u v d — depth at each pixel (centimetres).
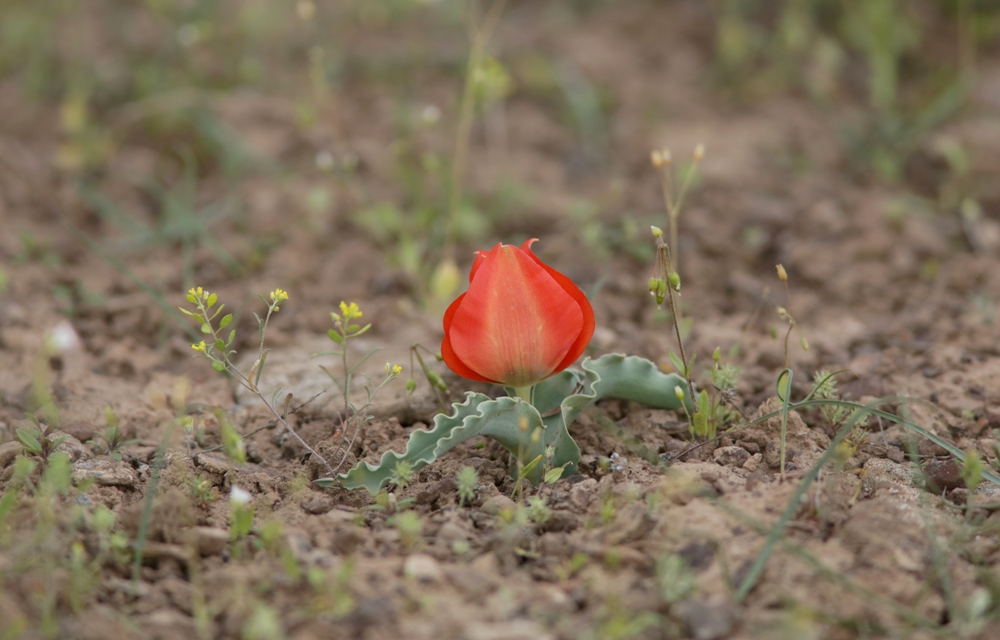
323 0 832
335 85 715
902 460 340
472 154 653
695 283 505
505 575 277
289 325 465
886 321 459
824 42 725
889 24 716
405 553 286
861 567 274
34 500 300
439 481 324
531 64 732
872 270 507
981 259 509
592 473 333
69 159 619
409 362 417
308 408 387
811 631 246
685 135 682
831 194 595
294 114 673
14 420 370
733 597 262
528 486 321
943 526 292
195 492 315
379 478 303
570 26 819
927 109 688
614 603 252
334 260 529
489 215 577
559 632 251
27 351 432
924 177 620
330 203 589
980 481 320
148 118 665
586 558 280
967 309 462
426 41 793
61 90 712
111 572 278
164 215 576
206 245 535
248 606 258
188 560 280
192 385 412
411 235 552
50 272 512
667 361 416
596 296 490
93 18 813
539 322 296
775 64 758
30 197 591
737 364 419
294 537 284
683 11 840
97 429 371
